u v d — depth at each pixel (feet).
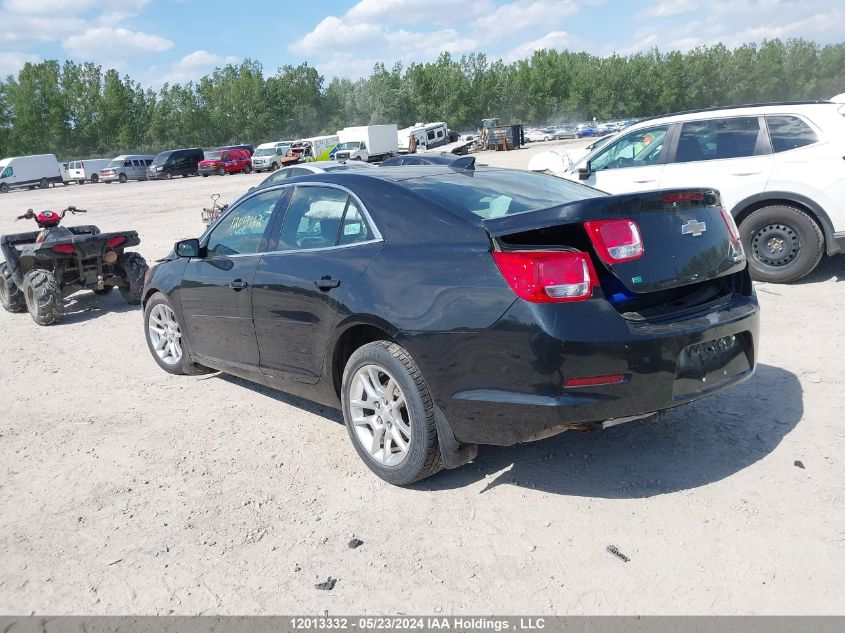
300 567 9.81
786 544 9.51
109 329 25.48
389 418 11.71
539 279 9.77
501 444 10.59
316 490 12.01
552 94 364.38
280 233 14.14
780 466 11.55
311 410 15.81
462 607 8.75
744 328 11.23
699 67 384.68
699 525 10.09
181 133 311.27
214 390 17.61
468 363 10.39
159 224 60.85
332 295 12.14
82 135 296.10
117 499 12.13
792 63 399.65
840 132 22.39
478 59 359.25
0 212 91.35
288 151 154.81
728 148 24.21
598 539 9.95
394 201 12.01
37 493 12.54
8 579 9.95
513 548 9.89
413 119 352.08
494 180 13.21
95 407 16.88
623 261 10.16
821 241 22.84
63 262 27.58
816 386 14.74
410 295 10.96
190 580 9.68
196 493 12.17
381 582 9.34
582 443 12.98
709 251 11.18
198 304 16.25
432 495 11.53
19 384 19.22
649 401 10.14
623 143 26.81
